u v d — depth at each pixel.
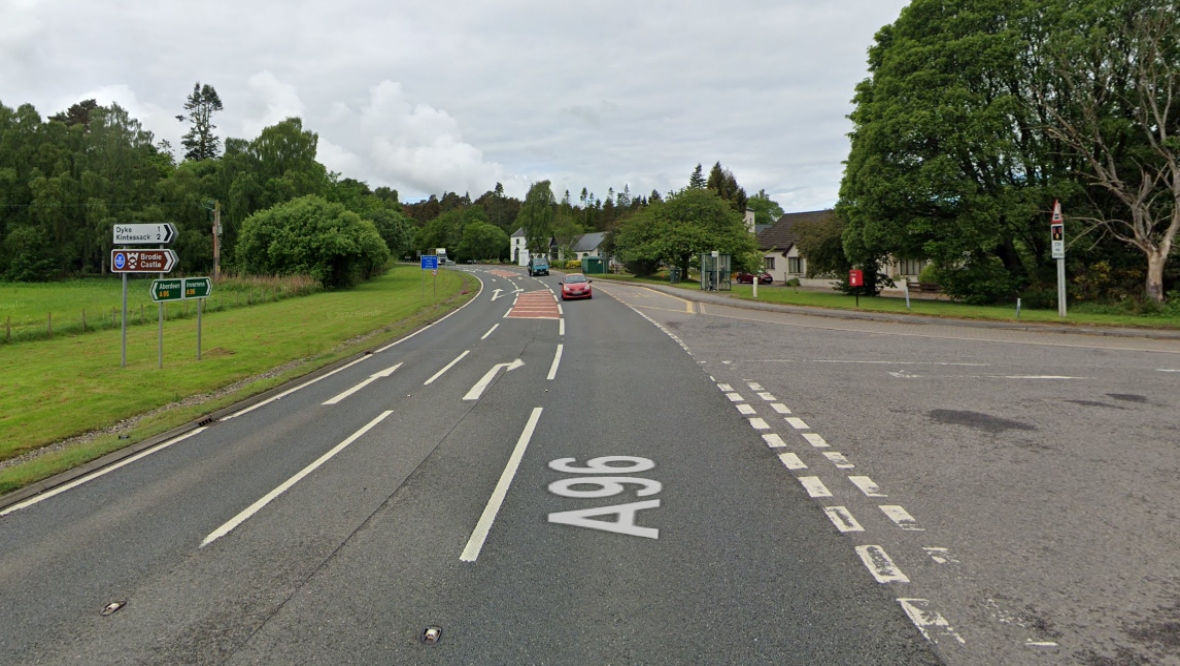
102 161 71.25
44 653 3.74
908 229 30.81
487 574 4.54
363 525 5.52
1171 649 3.46
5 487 6.84
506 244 139.88
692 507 5.70
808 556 4.68
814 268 42.09
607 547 4.93
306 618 4.03
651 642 3.65
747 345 17.09
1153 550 4.64
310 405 10.91
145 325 25.20
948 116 28.27
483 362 15.20
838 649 3.54
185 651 3.71
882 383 11.41
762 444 7.64
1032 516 5.31
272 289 42.19
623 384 11.84
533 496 6.10
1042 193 27.95
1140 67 25.12
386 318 27.33
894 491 5.96
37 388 12.84
